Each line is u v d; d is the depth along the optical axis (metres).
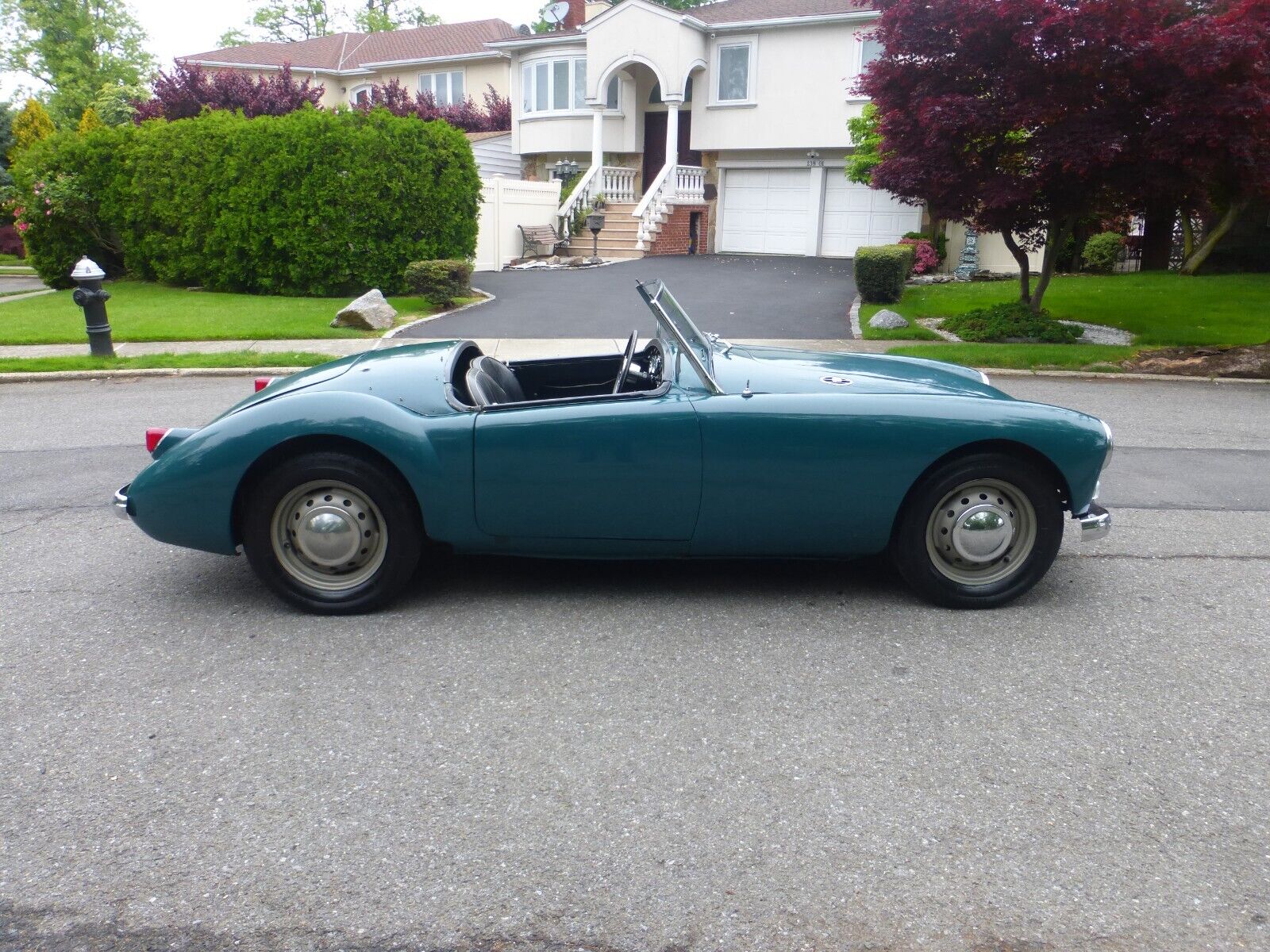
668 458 4.19
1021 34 11.11
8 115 40.34
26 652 4.05
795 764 3.20
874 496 4.26
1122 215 13.75
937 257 23.64
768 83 25.72
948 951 2.38
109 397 10.09
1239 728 3.43
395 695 3.67
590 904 2.55
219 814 2.93
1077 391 10.38
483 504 4.25
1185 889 2.59
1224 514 6.04
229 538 4.35
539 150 29.00
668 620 4.38
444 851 2.76
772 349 5.36
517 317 15.52
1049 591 4.73
